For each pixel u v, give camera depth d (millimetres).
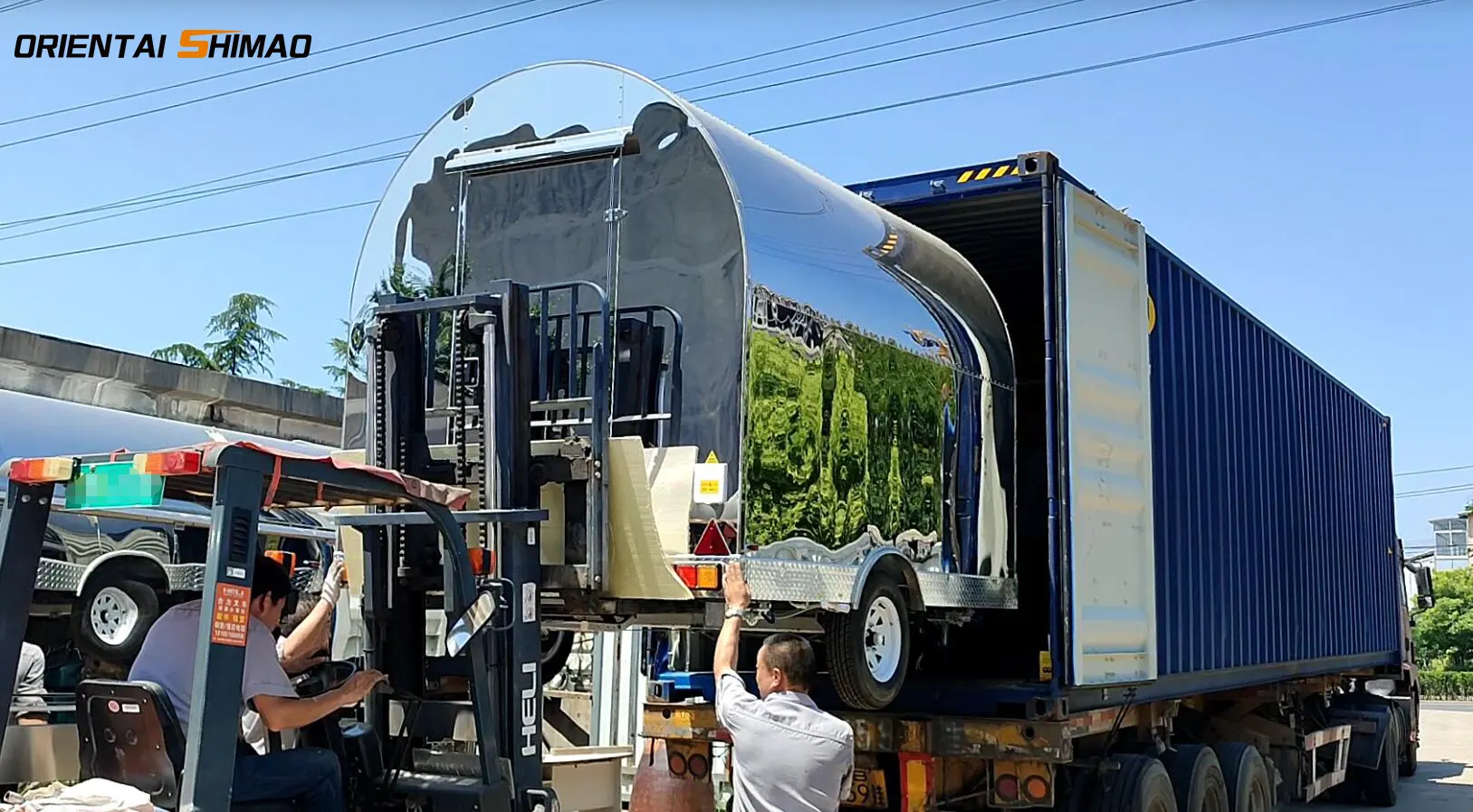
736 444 5281
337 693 4754
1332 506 12500
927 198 7500
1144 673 7629
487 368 5160
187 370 14414
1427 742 22453
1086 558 7039
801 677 5098
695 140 5605
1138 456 7805
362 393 6164
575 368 5582
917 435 6438
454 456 5406
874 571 5977
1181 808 8094
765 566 5262
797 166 6238
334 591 5770
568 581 5289
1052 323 7000
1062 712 6699
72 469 4406
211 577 3879
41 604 9312
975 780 7199
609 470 5332
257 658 4617
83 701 4535
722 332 5410
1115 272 7734
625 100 5789
